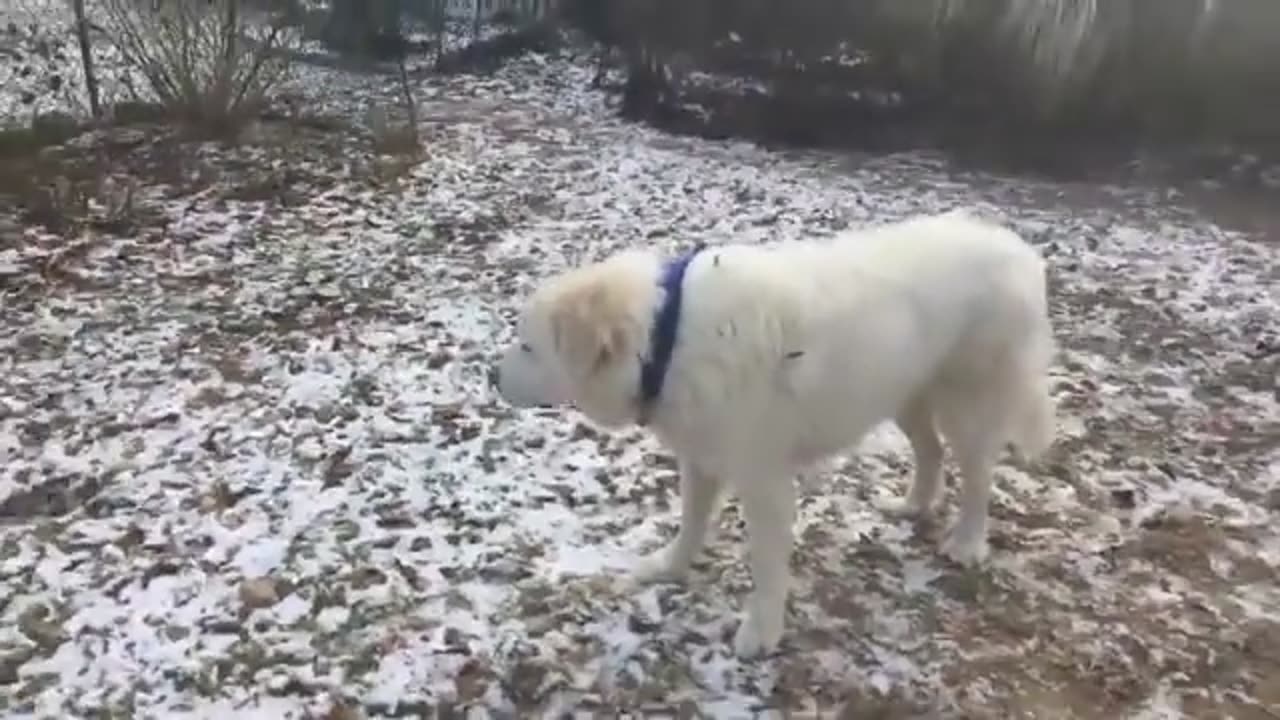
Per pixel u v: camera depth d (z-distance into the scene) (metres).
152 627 2.47
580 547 2.78
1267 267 5.13
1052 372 3.86
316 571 2.65
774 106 8.14
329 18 10.70
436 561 2.70
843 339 2.34
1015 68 7.55
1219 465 3.27
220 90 6.90
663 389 2.26
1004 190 6.76
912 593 2.65
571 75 10.27
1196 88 7.18
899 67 7.96
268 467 3.08
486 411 3.41
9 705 2.25
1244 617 2.61
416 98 9.03
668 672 2.39
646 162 7.08
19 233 4.88
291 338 3.92
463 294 4.40
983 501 2.74
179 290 4.37
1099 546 2.85
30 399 3.44
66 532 2.79
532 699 2.31
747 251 2.37
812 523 2.90
